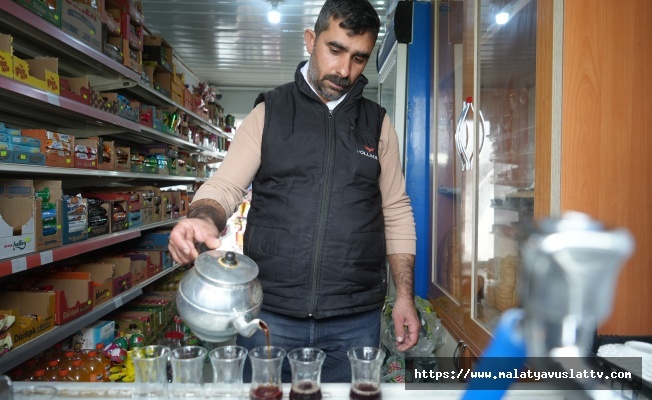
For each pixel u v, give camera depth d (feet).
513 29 5.62
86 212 8.18
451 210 7.74
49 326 6.93
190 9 16.43
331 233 4.39
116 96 9.30
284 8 16.34
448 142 7.87
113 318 10.11
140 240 12.49
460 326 6.52
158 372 2.75
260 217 4.60
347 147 4.53
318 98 4.62
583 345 1.25
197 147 16.66
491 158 6.25
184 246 3.19
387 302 8.06
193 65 23.39
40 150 6.81
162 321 11.20
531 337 1.37
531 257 1.28
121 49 9.69
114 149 9.36
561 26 3.92
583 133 3.92
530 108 5.14
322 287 4.39
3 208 6.42
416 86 8.73
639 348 3.22
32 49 8.29
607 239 1.19
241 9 16.44
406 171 8.77
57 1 7.09
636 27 3.91
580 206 3.92
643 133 3.94
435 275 8.28
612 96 3.93
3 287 7.39
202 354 2.91
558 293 1.22
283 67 23.66
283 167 4.48
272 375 2.78
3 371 5.73
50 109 8.35
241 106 27.58
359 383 2.88
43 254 6.66
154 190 12.39
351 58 4.39
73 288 7.89
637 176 3.93
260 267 4.51
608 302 1.19
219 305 2.78
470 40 6.43
